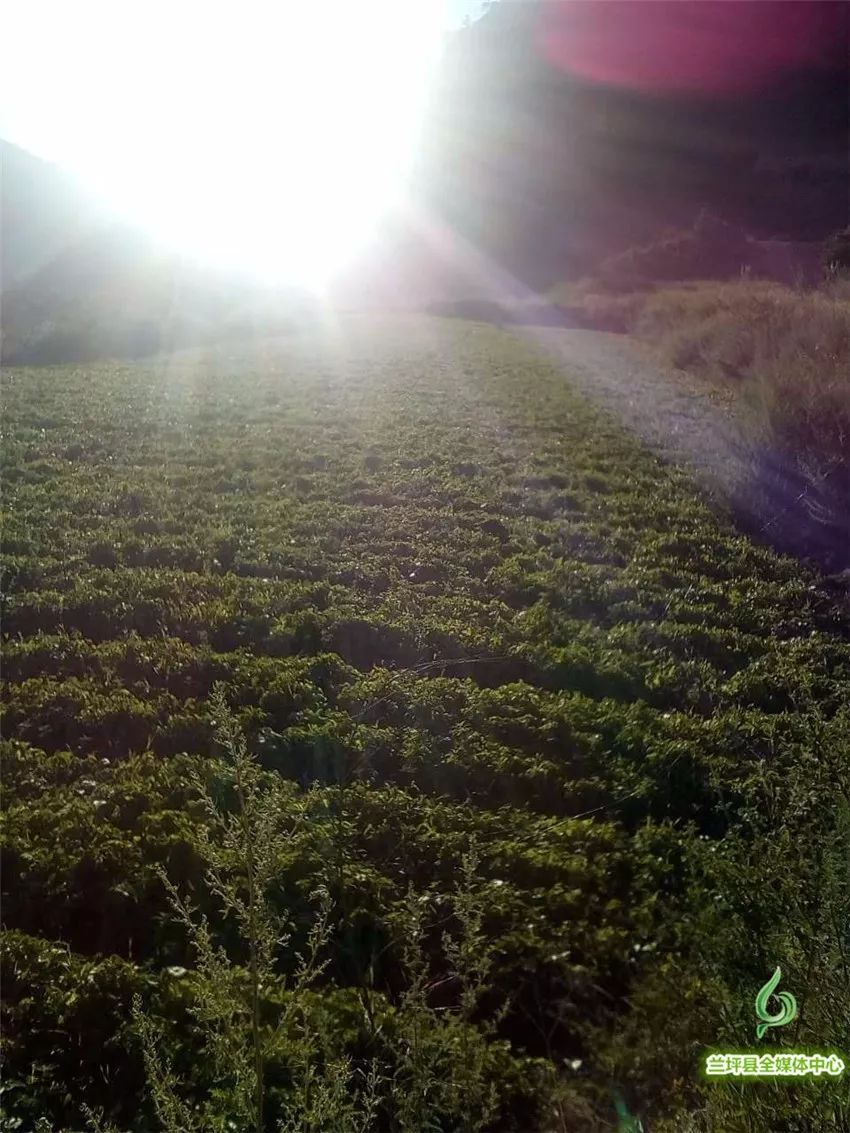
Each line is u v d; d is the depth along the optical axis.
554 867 4.19
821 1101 2.68
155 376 19.78
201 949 3.18
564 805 4.76
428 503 9.80
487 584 7.63
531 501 9.99
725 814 4.54
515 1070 3.17
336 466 11.27
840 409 10.62
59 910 3.96
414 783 4.88
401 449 12.20
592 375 19.80
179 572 7.64
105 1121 3.05
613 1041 3.15
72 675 5.96
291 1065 3.05
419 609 7.03
